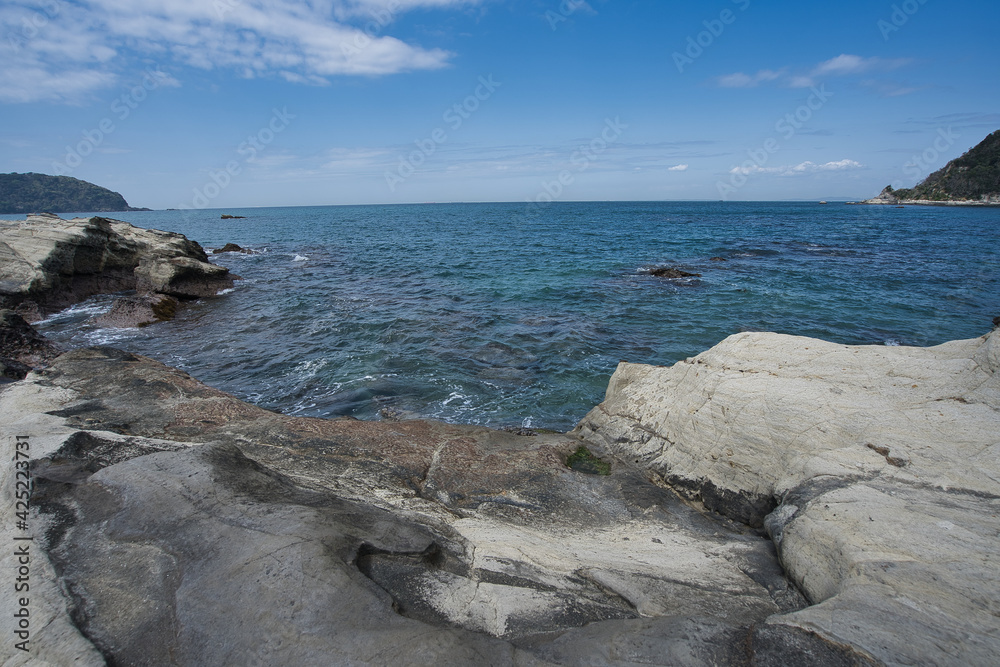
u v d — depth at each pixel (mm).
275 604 3479
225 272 24578
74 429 6223
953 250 36000
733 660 3111
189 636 3309
